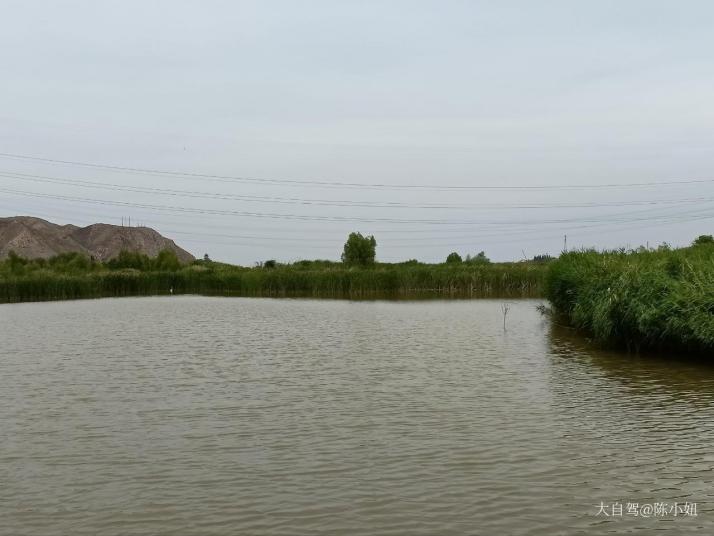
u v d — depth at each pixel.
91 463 11.94
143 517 9.47
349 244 84.94
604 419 14.74
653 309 22.30
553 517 9.34
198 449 12.70
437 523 9.14
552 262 39.56
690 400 16.59
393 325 36.25
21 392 18.19
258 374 20.78
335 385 18.89
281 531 8.93
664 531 8.88
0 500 10.21
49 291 63.28
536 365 22.30
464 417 15.00
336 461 11.84
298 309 48.31
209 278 71.12
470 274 64.44
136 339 30.17
